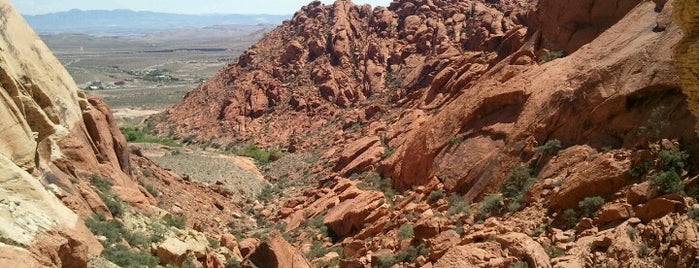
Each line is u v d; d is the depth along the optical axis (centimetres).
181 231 2903
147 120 10806
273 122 8906
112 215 2647
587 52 3519
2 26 2638
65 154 2886
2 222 1535
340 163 5828
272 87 9581
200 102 10325
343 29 9981
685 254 1967
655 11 3356
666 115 2691
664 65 2850
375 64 9088
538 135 3309
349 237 3731
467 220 3033
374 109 7462
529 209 2827
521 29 5094
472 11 8794
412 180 4162
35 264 1393
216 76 10969
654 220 2191
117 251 2189
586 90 3184
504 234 2517
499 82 4059
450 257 2375
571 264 2152
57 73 3084
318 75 9319
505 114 3722
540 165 3139
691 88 1438
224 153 7862
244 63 10781
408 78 7781
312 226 4181
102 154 3275
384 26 9800
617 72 3105
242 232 4412
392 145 5369
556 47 4381
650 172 2484
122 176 3384
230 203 5234
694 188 2291
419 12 9494
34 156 2091
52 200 1914
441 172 3788
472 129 3862
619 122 2920
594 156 2889
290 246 2836
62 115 2956
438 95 5747
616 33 3456
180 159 6462
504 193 3122
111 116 3650
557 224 2606
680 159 2462
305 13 11244
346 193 4462
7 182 1722
